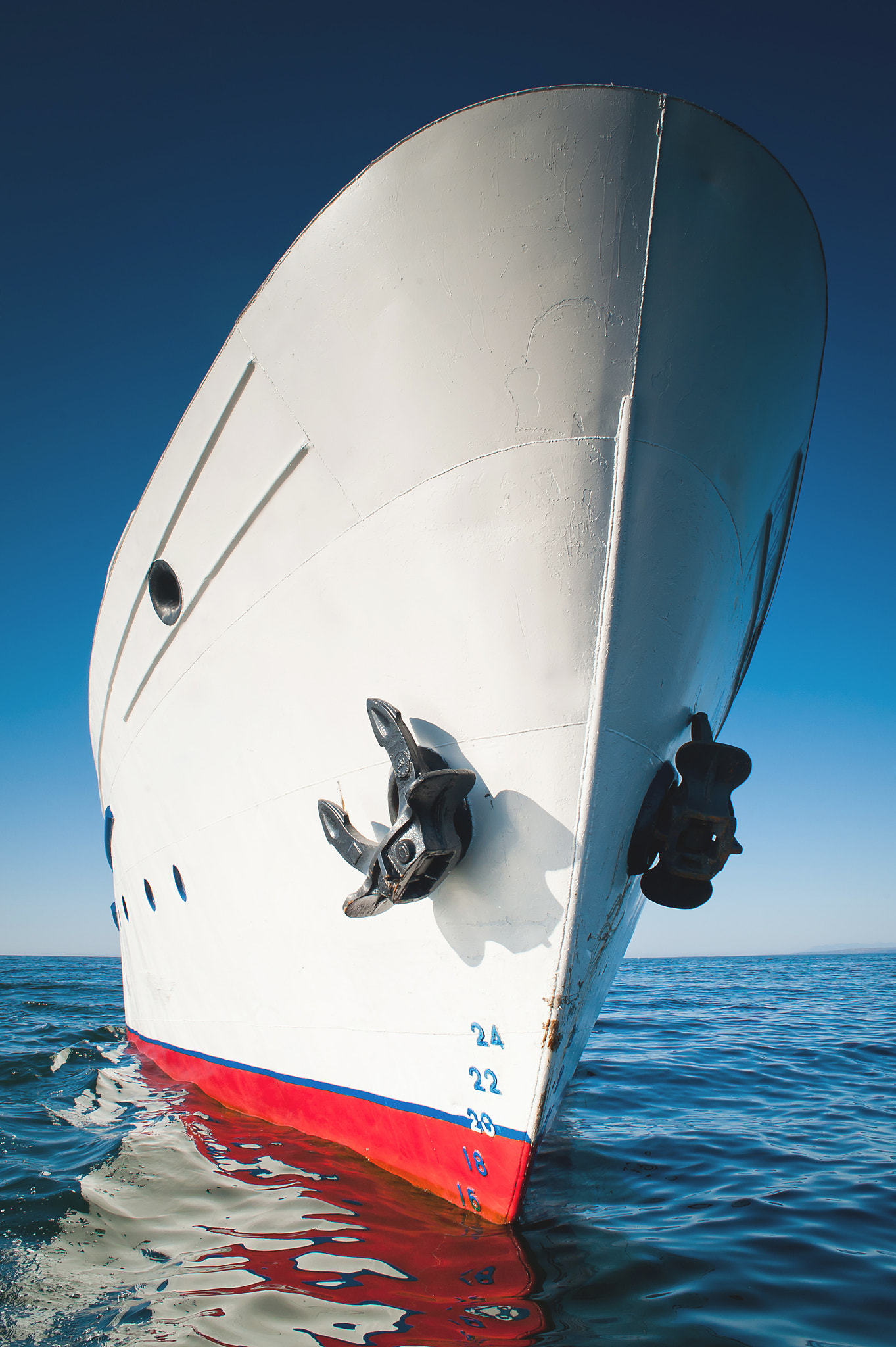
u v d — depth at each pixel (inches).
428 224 105.4
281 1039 161.0
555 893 110.8
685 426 109.7
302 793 141.3
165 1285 106.8
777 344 117.9
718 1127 211.2
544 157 99.7
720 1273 114.0
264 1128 171.2
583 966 116.4
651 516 109.3
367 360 113.7
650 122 98.3
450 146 102.2
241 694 149.8
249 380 128.0
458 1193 125.1
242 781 154.9
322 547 126.3
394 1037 132.5
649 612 112.0
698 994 801.6
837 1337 95.0
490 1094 117.6
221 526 141.7
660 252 102.3
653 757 119.7
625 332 103.8
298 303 117.7
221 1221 127.6
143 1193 145.5
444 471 111.6
